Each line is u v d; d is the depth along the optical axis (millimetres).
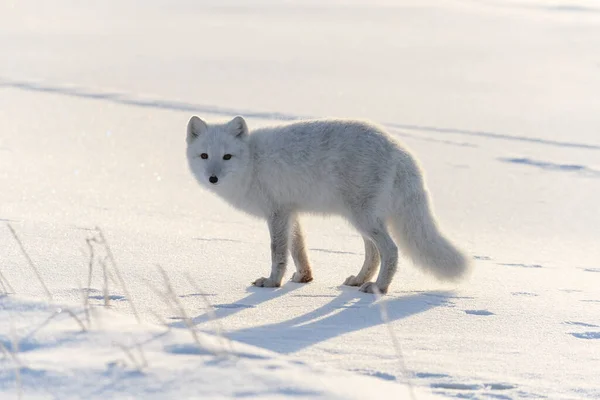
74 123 23672
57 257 9414
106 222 12672
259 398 4457
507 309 8461
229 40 49188
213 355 5125
